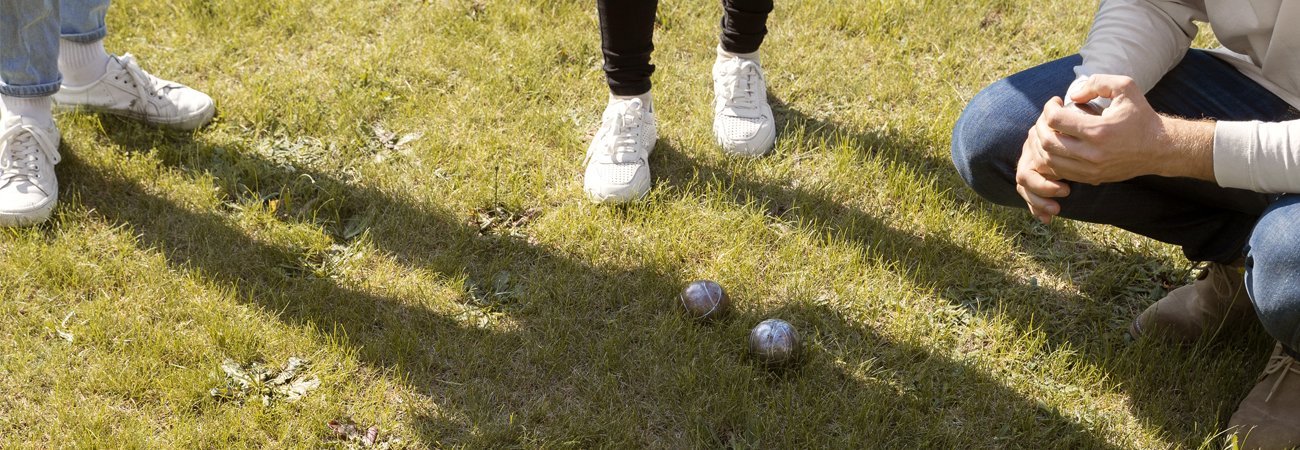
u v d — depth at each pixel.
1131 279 2.65
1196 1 2.04
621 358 2.33
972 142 2.19
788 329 2.31
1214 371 2.29
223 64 3.41
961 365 2.35
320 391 2.22
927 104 3.38
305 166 2.97
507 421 2.18
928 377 2.32
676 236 2.73
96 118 3.01
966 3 3.86
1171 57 2.06
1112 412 2.25
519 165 3.01
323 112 3.18
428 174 2.94
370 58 3.46
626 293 2.55
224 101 3.21
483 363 2.32
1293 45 1.87
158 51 3.45
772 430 2.18
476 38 3.62
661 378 2.30
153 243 2.62
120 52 3.41
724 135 3.08
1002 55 3.63
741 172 3.01
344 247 2.68
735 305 2.53
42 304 2.40
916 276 2.62
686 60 3.56
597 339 2.41
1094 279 2.63
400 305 2.47
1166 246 2.73
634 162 2.85
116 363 2.24
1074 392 2.30
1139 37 2.01
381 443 2.12
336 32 3.62
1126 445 2.17
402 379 2.25
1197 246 2.25
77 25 2.87
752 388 2.29
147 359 2.25
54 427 2.08
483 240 2.70
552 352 2.34
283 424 2.13
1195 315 2.35
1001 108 2.14
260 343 2.33
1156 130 1.77
